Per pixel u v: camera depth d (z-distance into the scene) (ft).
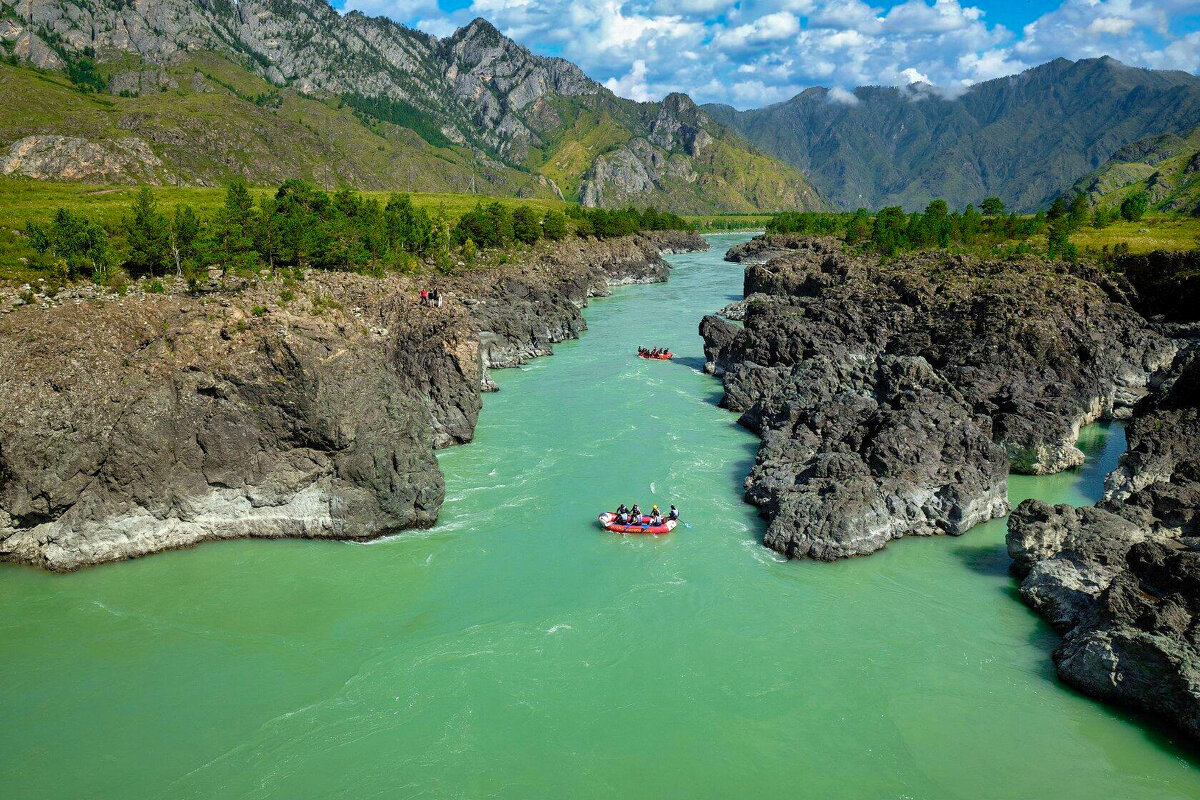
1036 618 155.63
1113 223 604.08
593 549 182.29
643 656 141.38
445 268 459.73
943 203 655.76
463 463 238.07
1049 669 139.44
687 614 155.53
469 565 174.29
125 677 134.21
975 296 350.23
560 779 112.16
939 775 114.42
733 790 110.63
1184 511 167.32
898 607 159.22
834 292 420.36
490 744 118.93
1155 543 142.10
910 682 135.54
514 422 279.90
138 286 229.66
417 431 196.03
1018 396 258.37
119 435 169.89
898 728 123.95
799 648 144.66
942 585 168.04
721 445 255.29
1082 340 302.45
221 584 164.66
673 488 218.59
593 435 264.93
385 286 298.15
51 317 181.78
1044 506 173.06
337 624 150.82
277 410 179.52
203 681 133.39
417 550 181.27
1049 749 119.75
